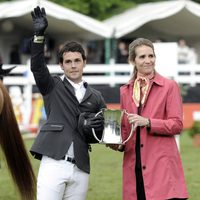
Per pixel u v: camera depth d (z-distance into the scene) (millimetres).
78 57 10414
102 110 10211
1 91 11797
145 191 9867
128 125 10266
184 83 33906
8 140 11836
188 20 43438
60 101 10328
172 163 10047
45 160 10203
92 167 20016
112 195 15969
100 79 32406
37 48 10148
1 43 42938
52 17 38156
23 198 11742
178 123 10016
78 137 10266
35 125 28594
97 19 49250
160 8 40875
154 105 10109
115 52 39250
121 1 48688
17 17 39750
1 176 18375
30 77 29922
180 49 37531
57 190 10086
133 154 10141
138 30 45344
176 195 9891
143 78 10211
